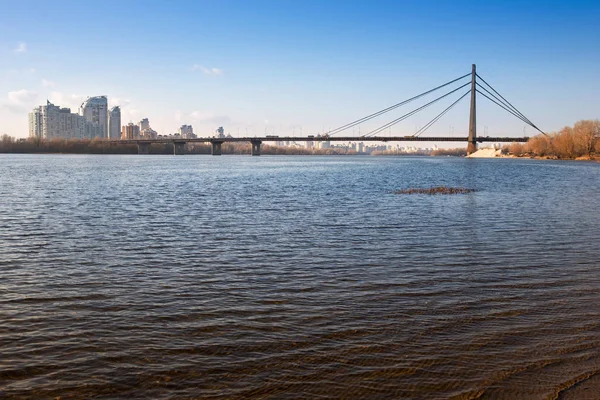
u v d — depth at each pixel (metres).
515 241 18.56
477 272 13.97
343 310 10.73
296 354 8.59
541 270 14.21
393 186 46.00
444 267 14.53
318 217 24.83
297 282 12.91
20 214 25.50
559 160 148.25
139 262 15.09
